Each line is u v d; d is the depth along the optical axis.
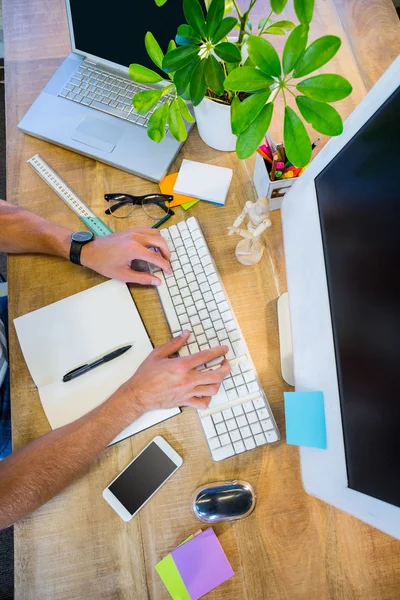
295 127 0.52
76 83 0.91
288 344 0.72
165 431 0.69
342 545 0.63
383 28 0.95
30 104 0.92
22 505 0.62
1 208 0.80
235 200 0.84
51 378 0.72
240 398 0.69
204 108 0.75
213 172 0.84
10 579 1.23
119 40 0.82
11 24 0.99
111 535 0.64
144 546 0.64
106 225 0.83
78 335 0.74
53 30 0.98
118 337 0.74
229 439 0.67
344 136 0.53
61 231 0.79
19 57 0.96
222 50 0.57
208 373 0.67
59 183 0.86
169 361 0.69
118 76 0.90
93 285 0.79
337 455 0.52
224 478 0.66
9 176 0.87
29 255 0.81
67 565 0.63
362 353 0.48
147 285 0.78
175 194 0.84
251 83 0.52
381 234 0.45
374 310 0.46
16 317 0.77
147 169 0.85
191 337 0.73
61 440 0.65
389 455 0.43
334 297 0.55
